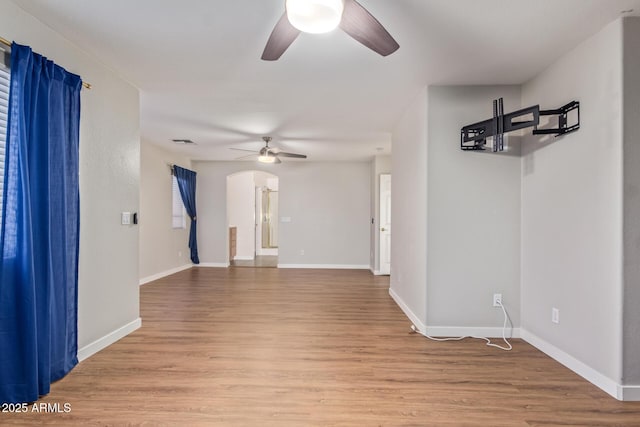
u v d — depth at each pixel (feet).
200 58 8.81
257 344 9.78
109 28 7.45
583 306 7.82
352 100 11.85
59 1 6.51
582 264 7.85
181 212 23.39
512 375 7.92
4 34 6.45
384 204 21.89
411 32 7.50
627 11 6.66
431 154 10.48
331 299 15.30
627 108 6.81
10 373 6.36
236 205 30.30
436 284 10.48
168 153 21.09
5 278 6.29
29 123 6.61
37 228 6.74
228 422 6.05
